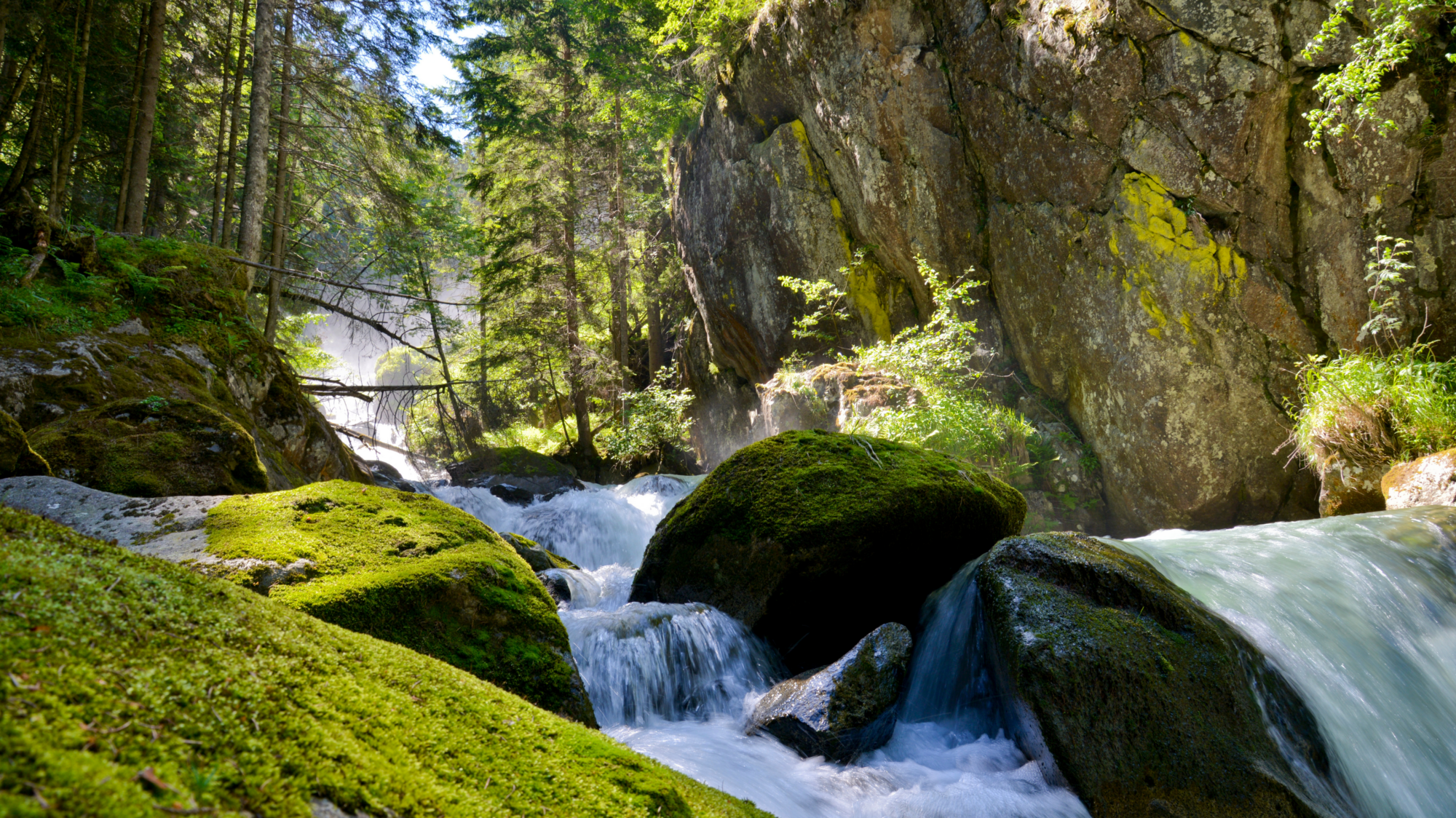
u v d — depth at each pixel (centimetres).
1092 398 992
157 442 487
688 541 550
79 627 104
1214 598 404
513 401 2223
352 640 158
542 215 1847
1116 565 376
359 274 1549
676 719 436
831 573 498
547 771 147
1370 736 354
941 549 544
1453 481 547
